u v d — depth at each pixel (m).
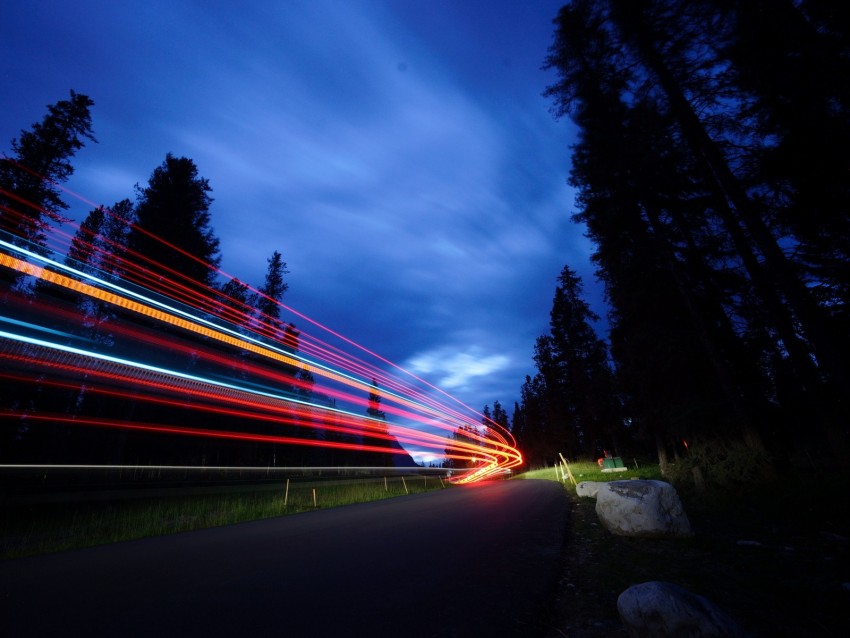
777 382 12.30
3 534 10.30
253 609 3.94
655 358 13.68
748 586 4.07
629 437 31.20
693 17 9.88
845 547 5.37
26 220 23.50
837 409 9.36
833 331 8.59
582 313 37.16
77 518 12.65
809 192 8.13
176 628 3.50
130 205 30.62
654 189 13.33
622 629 3.17
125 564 6.22
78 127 27.44
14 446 20.75
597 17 14.46
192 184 32.81
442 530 8.20
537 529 7.70
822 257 8.62
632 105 12.70
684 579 4.35
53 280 23.44
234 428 30.80
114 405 24.69
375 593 4.32
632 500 6.59
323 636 3.26
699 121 10.22
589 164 15.28
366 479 32.06
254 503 16.53
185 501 16.98
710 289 13.93
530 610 3.65
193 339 29.42
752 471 10.07
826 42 6.76
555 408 44.84
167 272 28.66
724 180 9.49
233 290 35.69
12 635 3.45
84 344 24.00
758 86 7.98
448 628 3.32
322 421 40.31
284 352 38.91
